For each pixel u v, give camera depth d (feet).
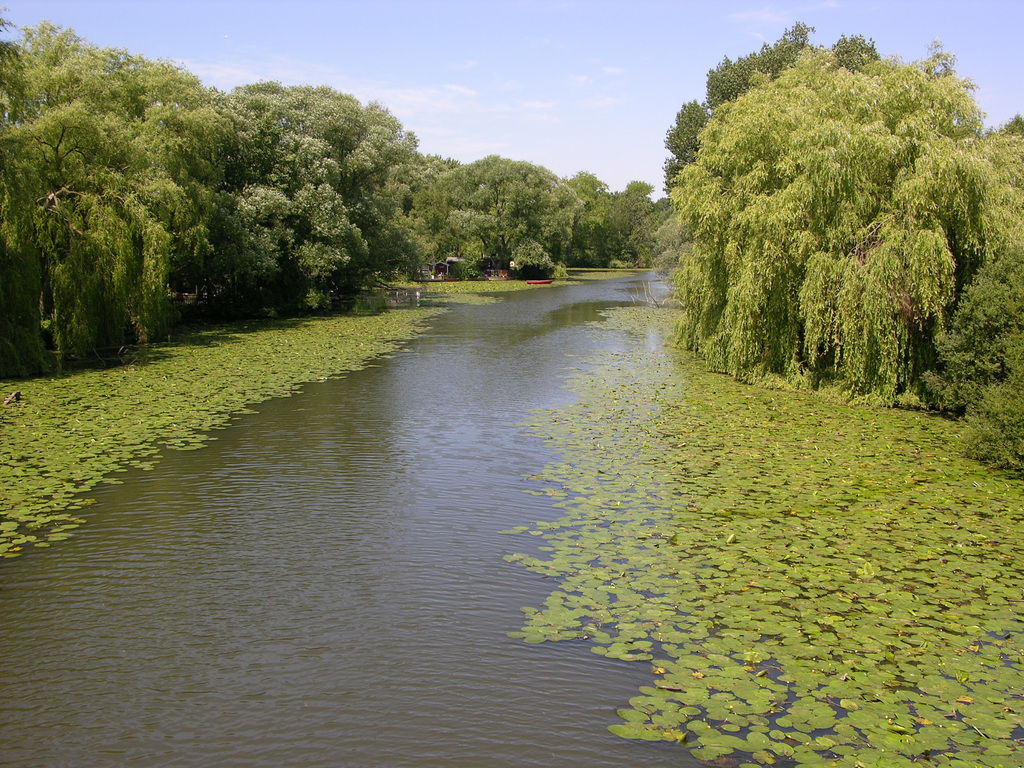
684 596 24.63
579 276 291.17
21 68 67.41
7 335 63.67
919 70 54.03
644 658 20.84
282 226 116.98
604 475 38.68
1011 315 44.75
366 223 139.23
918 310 51.55
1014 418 38.06
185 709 19.19
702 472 38.96
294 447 44.11
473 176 244.63
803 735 17.26
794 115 59.72
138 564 27.84
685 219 70.64
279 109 120.47
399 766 17.01
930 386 51.26
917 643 21.36
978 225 49.34
